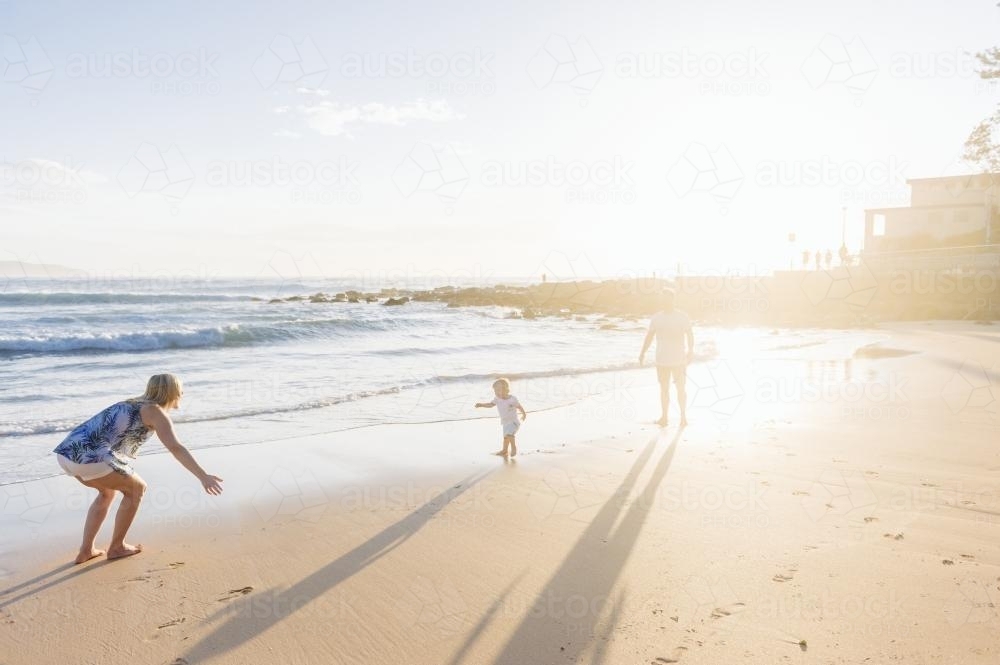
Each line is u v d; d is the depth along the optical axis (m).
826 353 19.34
